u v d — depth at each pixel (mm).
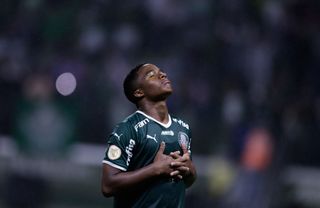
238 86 43938
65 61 44562
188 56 45375
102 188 15508
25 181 41469
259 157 40875
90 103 42625
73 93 42844
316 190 41781
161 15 46500
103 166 15539
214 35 46281
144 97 15828
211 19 46781
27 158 41625
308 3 46594
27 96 42438
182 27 46438
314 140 42594
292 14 46344
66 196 41688
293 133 42188
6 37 45781
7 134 42188
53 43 45625
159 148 15492
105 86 43375
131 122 15648
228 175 40656
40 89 42438
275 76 44156
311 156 42219
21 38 45594
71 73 43500
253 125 41875
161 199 15383
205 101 43219
